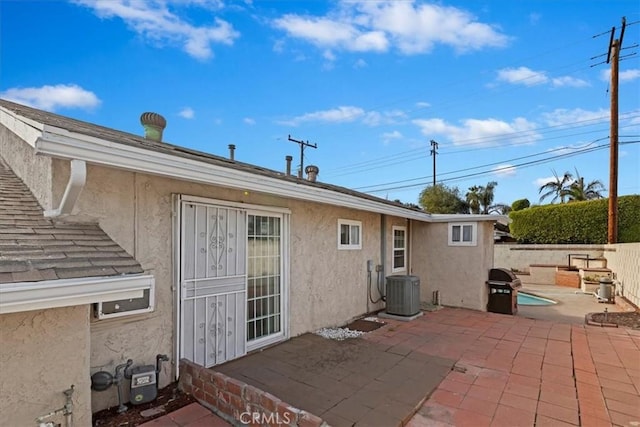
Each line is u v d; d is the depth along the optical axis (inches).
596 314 330.0
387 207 311.7
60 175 127.3
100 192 139.1
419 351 214.4
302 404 144.7
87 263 103.6
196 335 175.3
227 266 193.3
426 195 1240.2
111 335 141.2
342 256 295.6
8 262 90.4
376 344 228.2
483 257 367.2
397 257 386.0
